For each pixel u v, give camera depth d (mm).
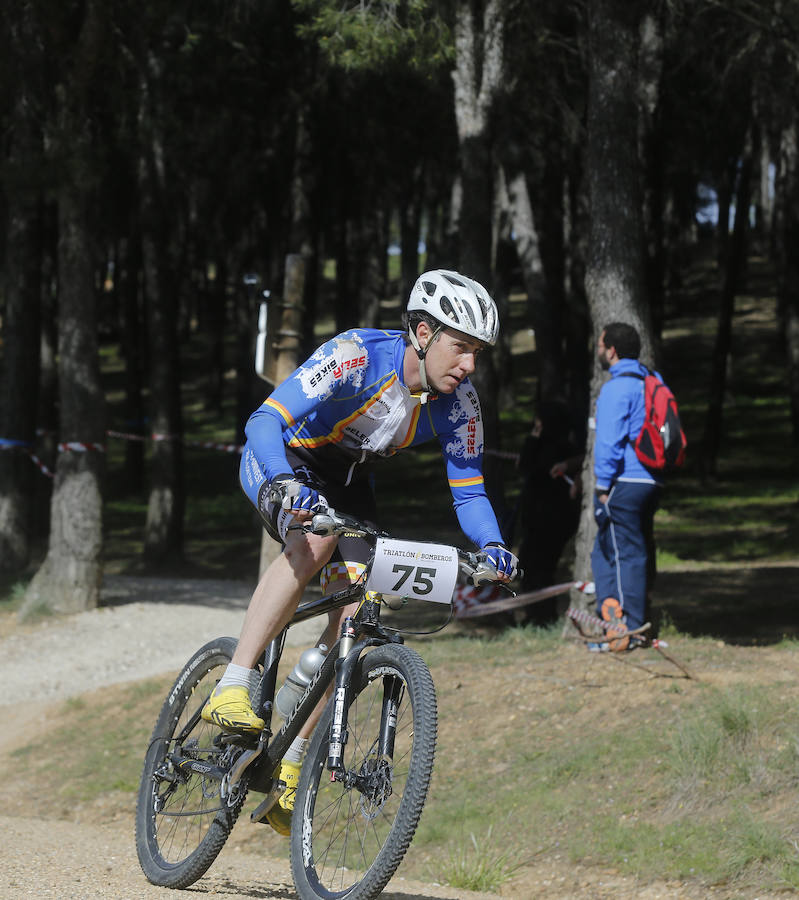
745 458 55562
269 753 7133
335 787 7484
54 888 7078
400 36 19219
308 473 6988
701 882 8953
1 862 8141
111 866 8664
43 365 43062
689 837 9586
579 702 12805
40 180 23734
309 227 42188
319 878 6672
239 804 7277
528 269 33719
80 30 25031
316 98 39344
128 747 15617
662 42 23594
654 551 14812
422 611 23281
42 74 24938
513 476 52438
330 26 19469
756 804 9750
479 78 22000
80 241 25016
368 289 53812
